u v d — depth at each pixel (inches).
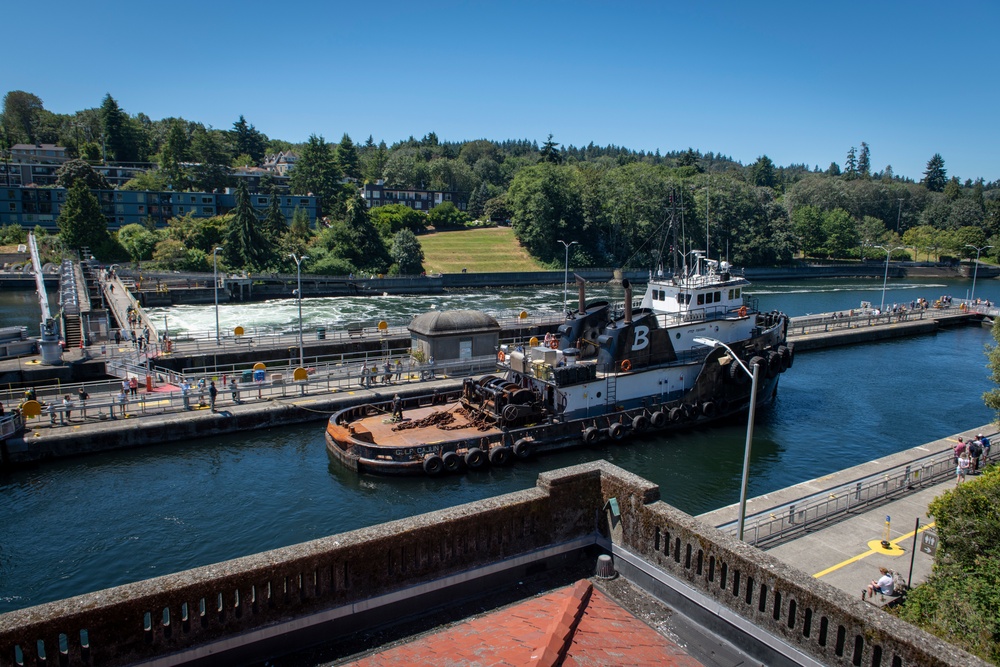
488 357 1871.3
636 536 486.9
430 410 1486.2
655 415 1469.0
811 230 6195.9
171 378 1710.1
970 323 3282.5
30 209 5290.4
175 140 6343.5
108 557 945.5
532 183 5516.7
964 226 6294.3
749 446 724.7
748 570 410.6
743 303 1768.0
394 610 444.1
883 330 2832.2
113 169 6368.1
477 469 1283.2
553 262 5423.2
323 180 6225.4
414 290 4471.0
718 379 1553.9
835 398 1873.8
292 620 411.8
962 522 588.4
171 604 376.8
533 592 480.7
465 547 467.8
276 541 1003.3
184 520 1062.4
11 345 1887.3
